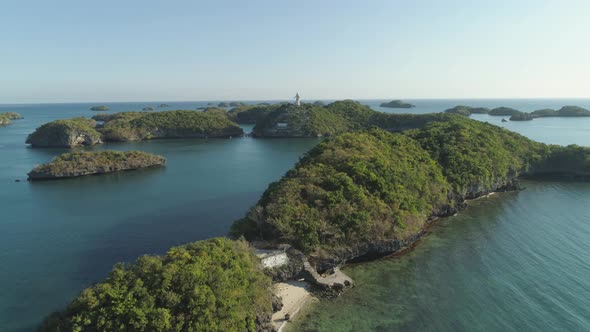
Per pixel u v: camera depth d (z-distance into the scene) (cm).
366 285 5219
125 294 3678
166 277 3819
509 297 4809
